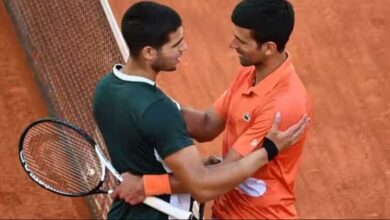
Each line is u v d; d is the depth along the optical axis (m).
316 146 30.86
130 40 18.30
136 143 18.50
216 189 18.16
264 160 18.41
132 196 18.94
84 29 36.78
